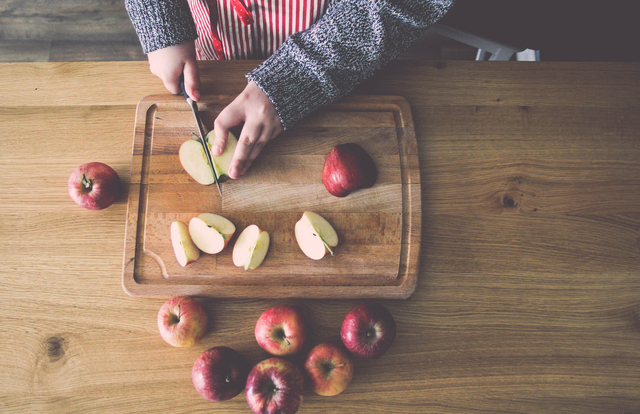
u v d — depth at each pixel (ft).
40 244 3.06
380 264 3.09
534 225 3.24
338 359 2.77
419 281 3.11
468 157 3.36
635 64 3.59
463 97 3.48
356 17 2.93
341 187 3.06
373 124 3.33
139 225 3.08
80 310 2.95
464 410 2.88
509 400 2.90
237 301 3.04
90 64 3.42
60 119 3.30
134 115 3.34
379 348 2.79
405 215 3.17
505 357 2.98
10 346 2.86
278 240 3.10
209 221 3.05
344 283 3.06
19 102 3.32
